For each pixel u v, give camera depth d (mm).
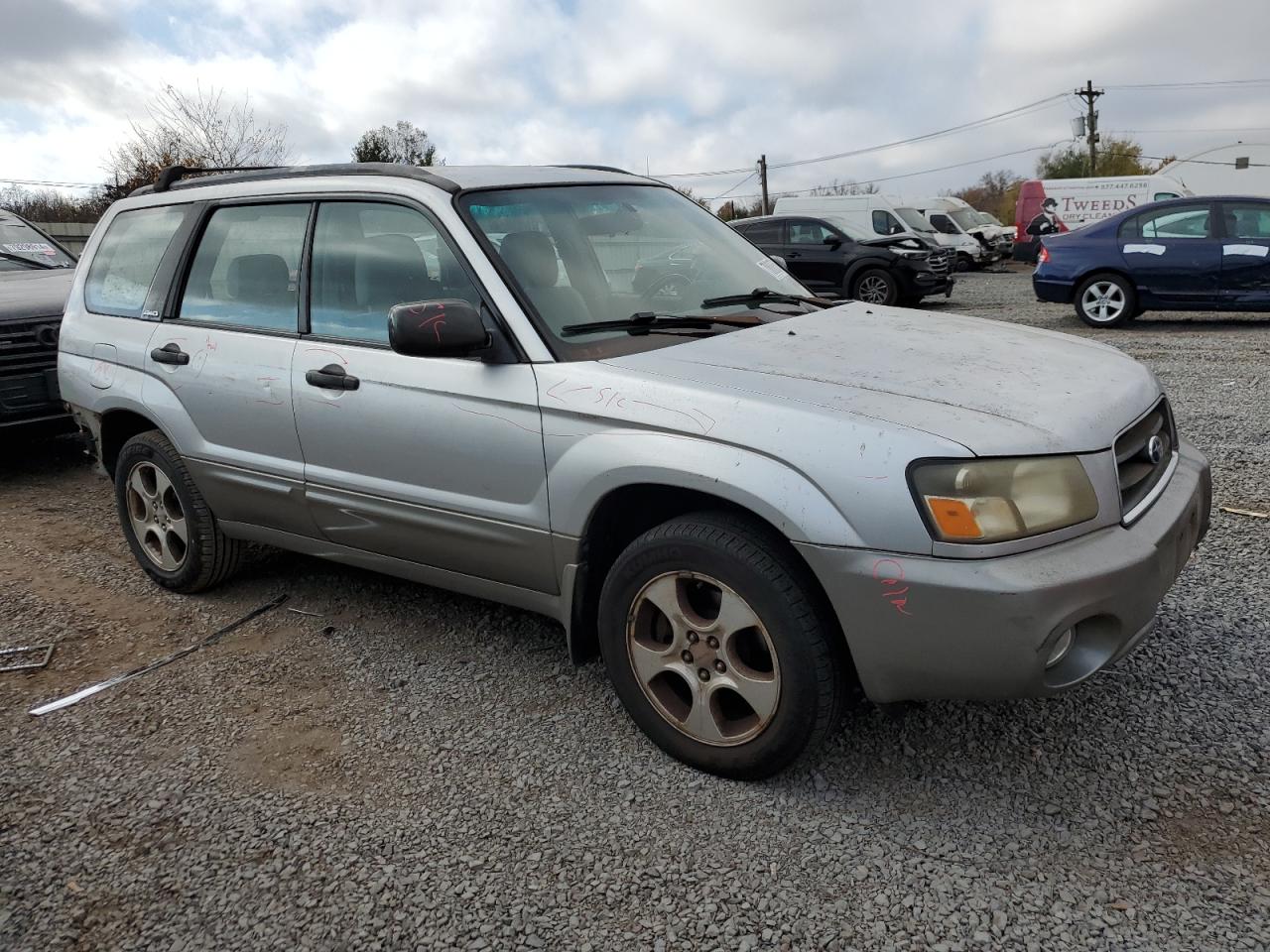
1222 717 2947
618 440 2717
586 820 2639
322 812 2730
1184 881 2287
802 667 2514
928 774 2762
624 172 4129
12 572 4754
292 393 3531
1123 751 2809
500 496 3035
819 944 2160
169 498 4281
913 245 15609
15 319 6059
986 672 2336
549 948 2195
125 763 3025
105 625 4102
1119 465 2602
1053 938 2137
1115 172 53375
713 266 3701
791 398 2557
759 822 2590
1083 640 2443
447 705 3297
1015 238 28094
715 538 2594
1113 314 11688
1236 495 4953
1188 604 3707
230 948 2246
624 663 2898
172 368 4000
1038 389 2674
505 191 3400
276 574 4562
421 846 2566
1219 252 10969
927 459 2330
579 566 2922
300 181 3732
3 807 2812
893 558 2342
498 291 3037
